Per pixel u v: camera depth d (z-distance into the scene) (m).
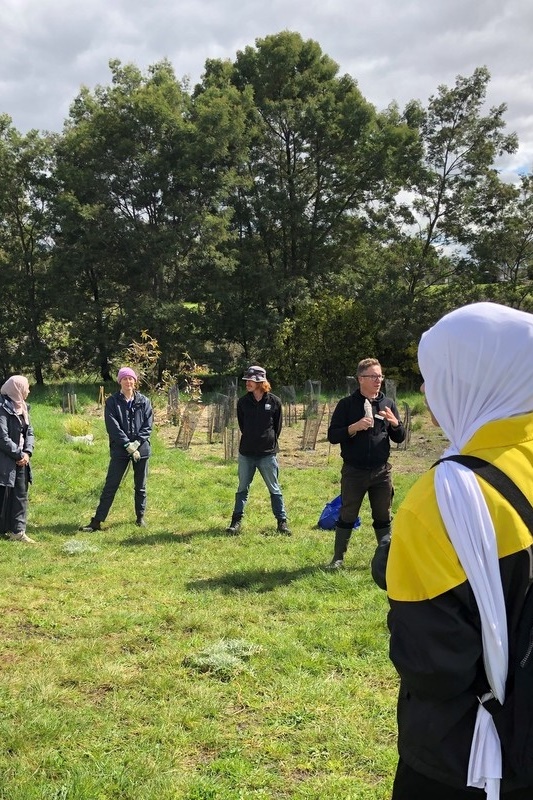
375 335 30.14
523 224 29.98
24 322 30.28
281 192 31.83
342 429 6.15
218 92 30.42
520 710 1.33
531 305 29.69
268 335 30.91
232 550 7.08
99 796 2.99
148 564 6.55
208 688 3.98
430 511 1.42
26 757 3.27
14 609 5.25
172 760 3.26
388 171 30.89
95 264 29.75
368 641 4.63
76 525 8.05
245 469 7.79
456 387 1.53
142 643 4.66
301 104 31.34
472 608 1.34
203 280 30.55
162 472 11.25
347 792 3.02
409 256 30.55
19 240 31.48
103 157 29.28
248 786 3.08
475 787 1.36
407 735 1.43
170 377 20.16
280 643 4.62
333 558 6.45
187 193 30.31
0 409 7.16
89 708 3.75
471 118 29.14
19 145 29.78
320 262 33.88
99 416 18.56
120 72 30.45
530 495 1.41
